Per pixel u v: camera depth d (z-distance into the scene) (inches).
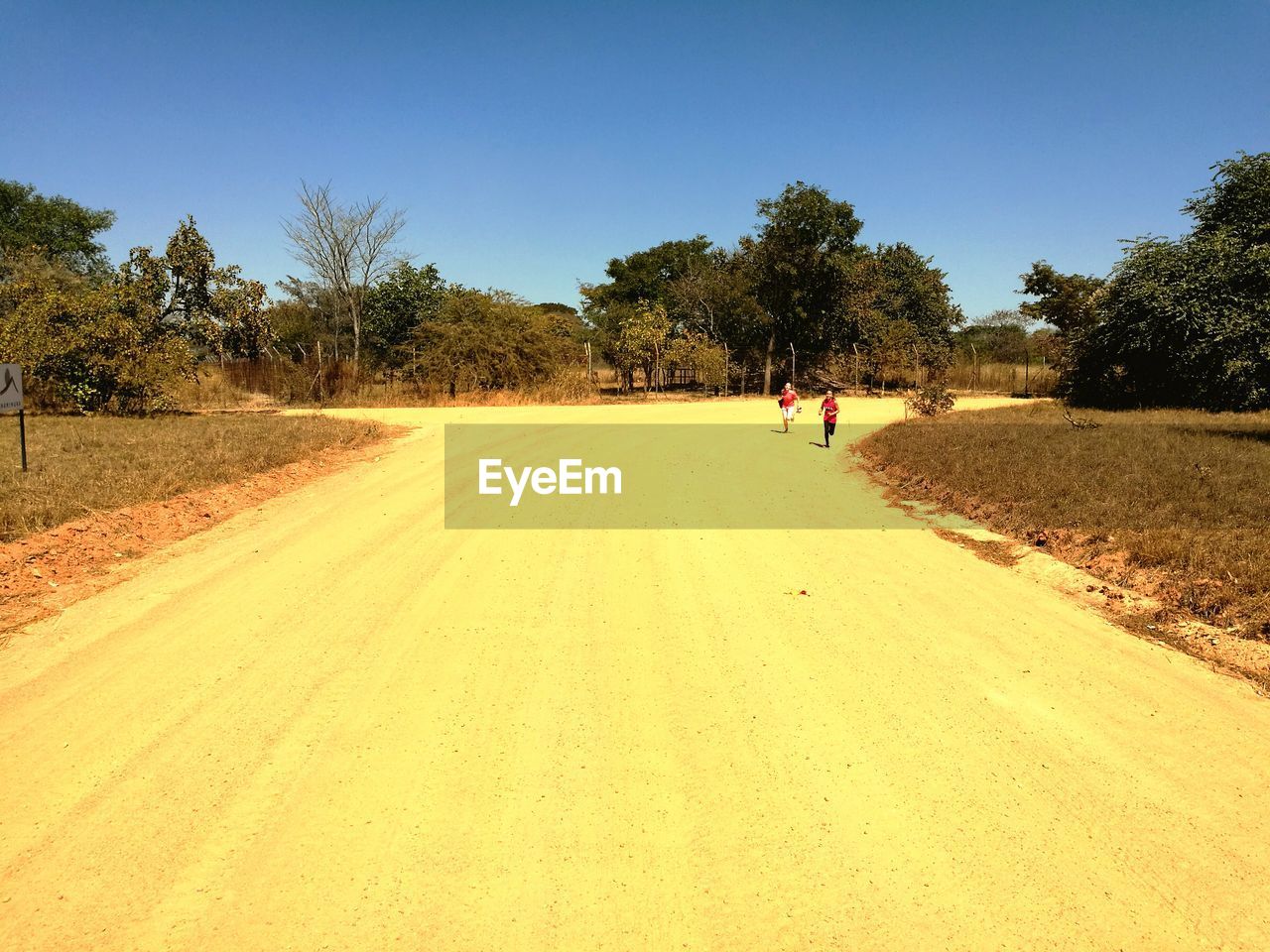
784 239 1537.9
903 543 341.1
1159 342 976.9
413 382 1246.9
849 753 171.8
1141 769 165.2
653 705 193.5
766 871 134.9
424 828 145.3
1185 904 126.9
